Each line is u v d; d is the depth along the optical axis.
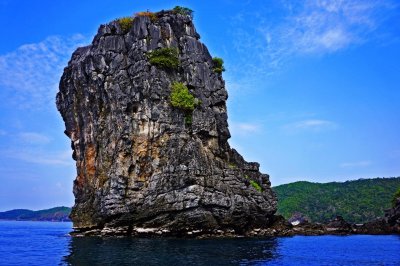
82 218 69.62
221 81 78.25
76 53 76.81
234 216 67.06
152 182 64.94
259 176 76.81
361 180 196.00
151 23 72.38
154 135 67.19
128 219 64.50
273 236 73.88
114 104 68.69
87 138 71.69
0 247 55.72
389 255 49.94
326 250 54.19
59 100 77.00
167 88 69.62
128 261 39.25
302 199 186.88
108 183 65.50
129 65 70.25
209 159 67.94
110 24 73.06
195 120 69.94
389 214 100.12
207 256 43.19
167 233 63.50
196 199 62.88
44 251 49.56
